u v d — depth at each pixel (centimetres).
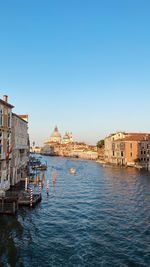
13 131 5150
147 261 2323
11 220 3291
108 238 2825
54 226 3169
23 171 6266
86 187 6034
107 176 8062
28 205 3894
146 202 4466
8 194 3900
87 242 2712
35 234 2894
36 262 2266
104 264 2253
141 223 3328
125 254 2450
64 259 2333
